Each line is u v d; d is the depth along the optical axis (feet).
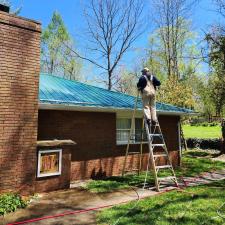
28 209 26.66
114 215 24.77
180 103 97.60
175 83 102.32
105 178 42.29
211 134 131.44
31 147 30.35
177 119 56.29
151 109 38.96
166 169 50.52
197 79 113.39
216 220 23.63
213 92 76.54
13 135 29.07
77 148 40.06
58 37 124.67
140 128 49.24
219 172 48.78
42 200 29.48
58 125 38.27
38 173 31.27
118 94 53.11
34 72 30.83
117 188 34.94
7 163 28.53
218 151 80.28
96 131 42.50
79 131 40.45
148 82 38.99
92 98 43.60
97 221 23.71
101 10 116.26
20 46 29.89
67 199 29.99
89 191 33.37
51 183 32.55
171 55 114.62
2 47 28.68
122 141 46.65
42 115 36.94
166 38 115.65
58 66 124.67
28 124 30.19
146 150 49.93
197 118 165.48
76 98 40.96
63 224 23.18
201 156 71.56
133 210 26.11
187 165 55.62
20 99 29.68
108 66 118.52
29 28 30.58
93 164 41.81
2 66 28.58
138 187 35.76
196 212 25.54
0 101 28.32
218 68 70.23
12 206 26.23
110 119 44.45
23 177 29.58
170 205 27.53
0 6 30.12
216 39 64.80
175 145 55.31
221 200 29.37
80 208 27.04
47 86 43.75
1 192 27.96
